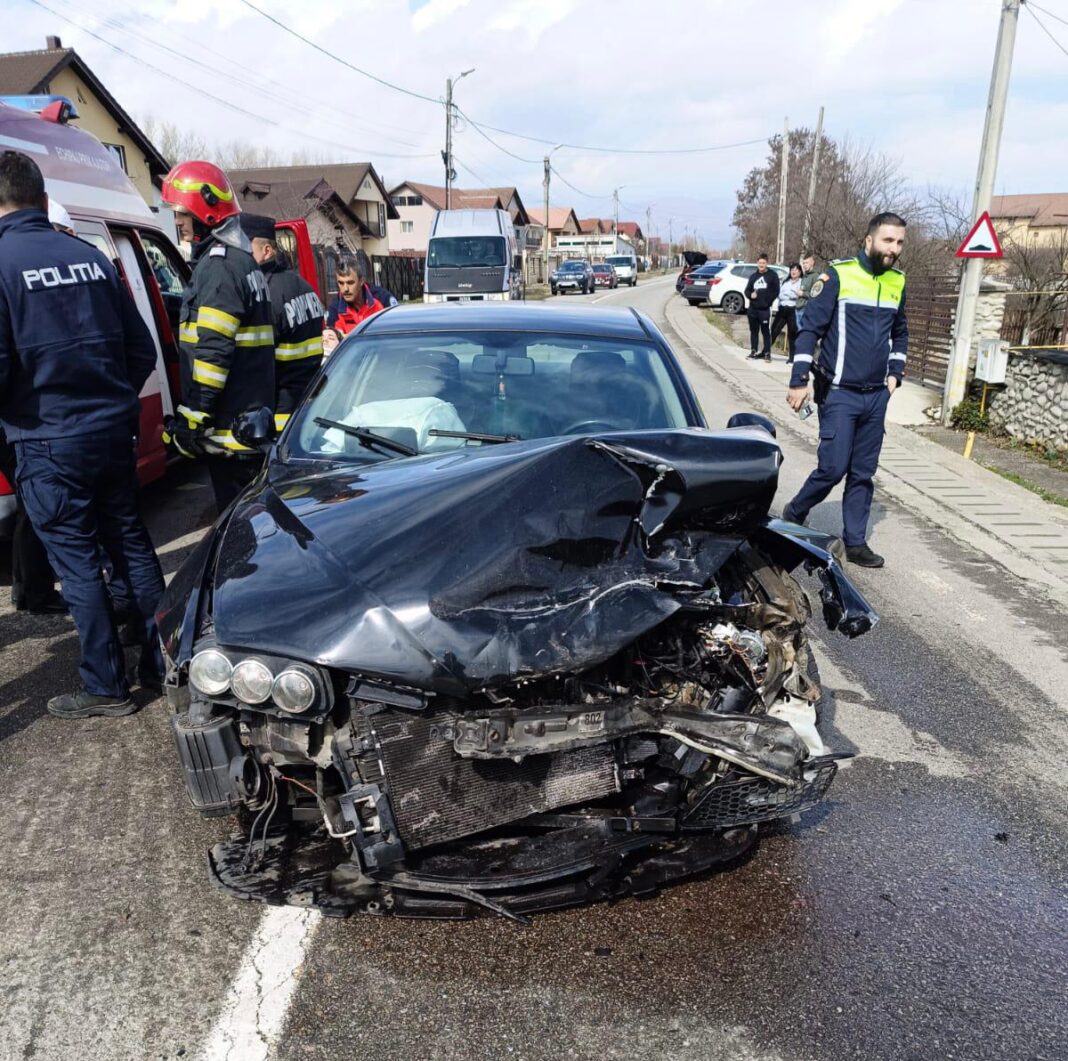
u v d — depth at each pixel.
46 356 3.42
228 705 2.39
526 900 2.42
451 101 39.09
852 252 25.70
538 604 2.43
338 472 3.23
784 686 2.86
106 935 2.60
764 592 2.93
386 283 36.66
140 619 4.04
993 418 10.83
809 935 2.67
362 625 2.33
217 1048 2.22
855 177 30.31
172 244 7.31
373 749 2.38
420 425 3.59
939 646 4.88
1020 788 3.54
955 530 7.05
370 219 50.66
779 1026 2.33
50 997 2.37
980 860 3.07
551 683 2.46
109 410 3.61
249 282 4.27
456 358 3.92
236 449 4.37
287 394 4.92
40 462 3.52
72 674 4.25
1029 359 10.01
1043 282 16.62
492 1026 2.31
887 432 10.84
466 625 2.35
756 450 2.75
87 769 3.47
